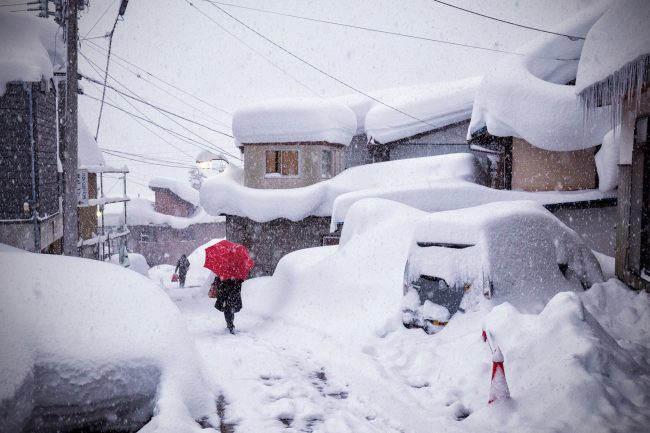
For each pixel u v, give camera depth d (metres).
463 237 6.66
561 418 3.95
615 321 6.16
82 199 17.77
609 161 11.88
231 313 8.43
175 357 4.21
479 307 6.20
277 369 5.91
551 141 12.69
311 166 19.45
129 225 39.78
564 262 7.32
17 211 11.91
